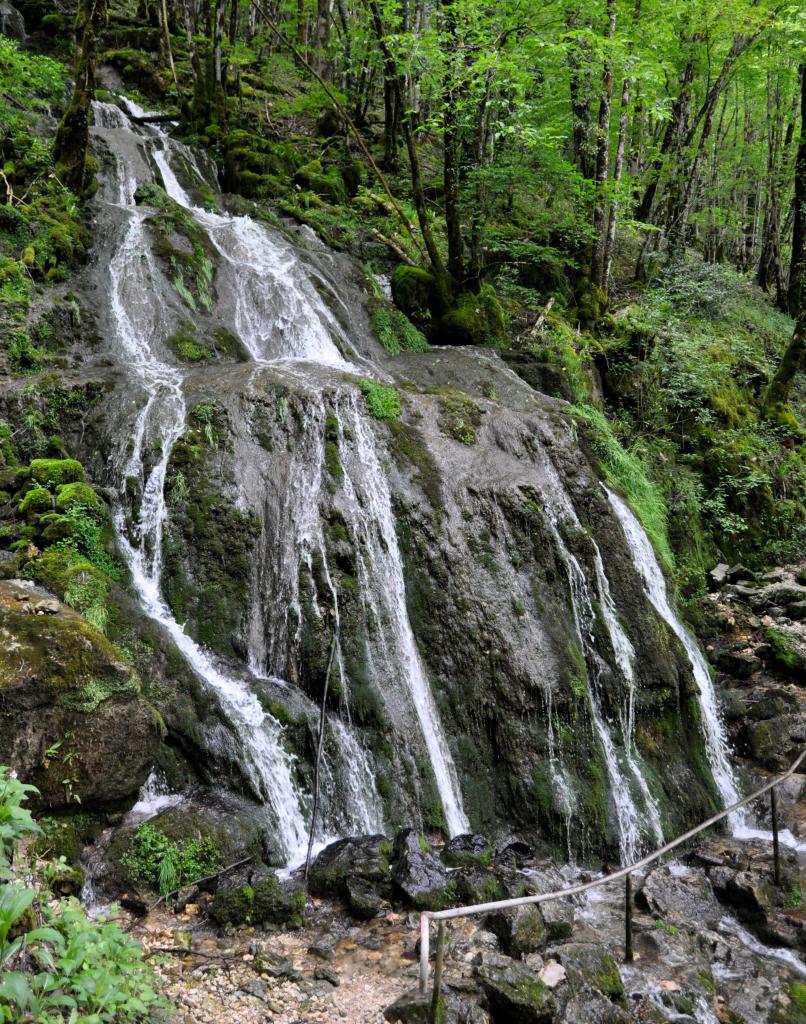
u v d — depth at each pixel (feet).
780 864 24.20
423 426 31.73
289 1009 15.29
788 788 29.27
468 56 40.75
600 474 36.37
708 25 54.08
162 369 31.86
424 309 44.39
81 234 36.42
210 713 21.84
